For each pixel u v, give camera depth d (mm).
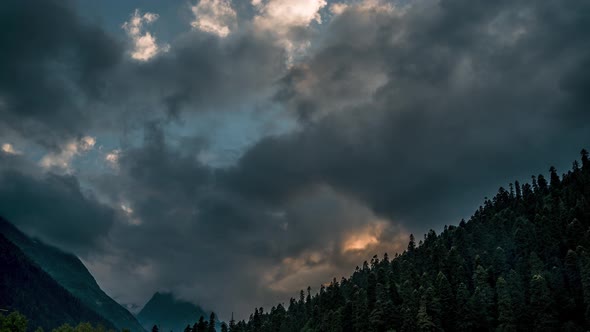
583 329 148750
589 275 151875
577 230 181875
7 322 172125
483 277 180500
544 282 158125
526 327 156875
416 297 181125
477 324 165125
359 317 187000
